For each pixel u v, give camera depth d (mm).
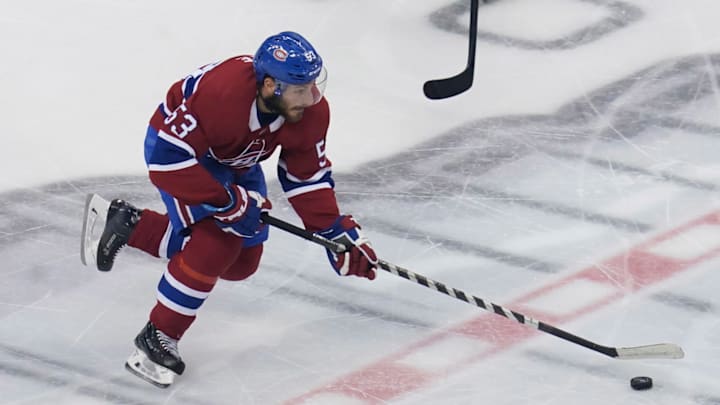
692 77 21531
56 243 17094
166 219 14820
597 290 16016
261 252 15023
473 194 18281
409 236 17281
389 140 19766
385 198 18219
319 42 22750
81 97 21062
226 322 15523
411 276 14000
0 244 17062
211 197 13172
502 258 16750
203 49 22594
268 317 15609
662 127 20031
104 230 14883
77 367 14672
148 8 23891
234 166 13859
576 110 20562
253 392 14250
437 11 23828
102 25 23312
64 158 19297
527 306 15734
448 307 15734
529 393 14125
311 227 14125
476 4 18344
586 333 15180
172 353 14289
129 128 20203
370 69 21906
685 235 17156
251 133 13219
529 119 20312
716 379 14289
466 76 18453
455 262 16672
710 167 18875
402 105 20781
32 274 16406
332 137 19812
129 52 22438
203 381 14453
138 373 14328
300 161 13805
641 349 14070
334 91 21203
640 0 24156
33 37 22859
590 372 14453
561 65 21953
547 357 14750
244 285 16219
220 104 12875
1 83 21391
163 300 14086
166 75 21828
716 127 20000
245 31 23141
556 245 17000
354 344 15062
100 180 18750
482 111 20578
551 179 18609
